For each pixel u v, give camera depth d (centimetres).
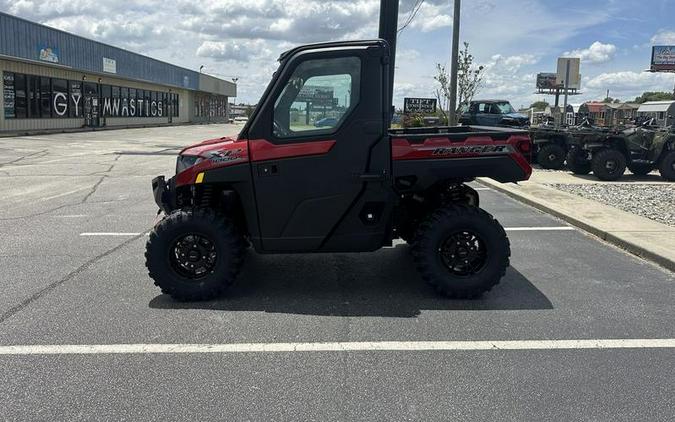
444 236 530
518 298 548
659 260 670
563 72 2270
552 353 425
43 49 3056
